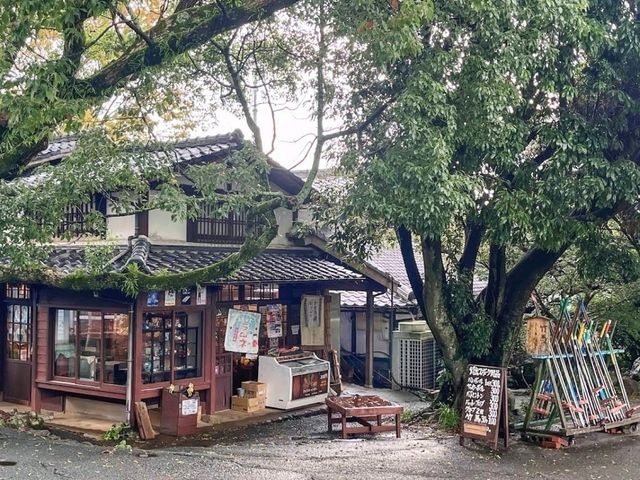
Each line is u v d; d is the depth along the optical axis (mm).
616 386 13398
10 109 6148
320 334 14570
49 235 8648
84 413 12031
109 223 11977
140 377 10875
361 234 11375
